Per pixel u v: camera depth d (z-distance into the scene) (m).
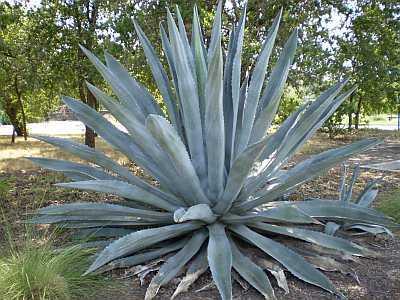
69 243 3.65
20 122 19.05
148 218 3.38
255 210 3.33
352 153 3.11
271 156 3.47
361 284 2.98
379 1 8.73
